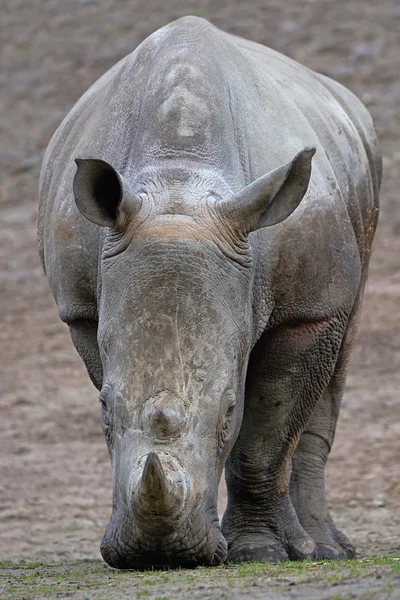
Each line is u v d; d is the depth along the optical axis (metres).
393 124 45.41
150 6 54.47
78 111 17.12
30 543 20.66
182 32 15.52
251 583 11.70
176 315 12.83
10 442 27.67
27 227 42.31
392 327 33.84
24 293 37.62
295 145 15.70
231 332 13.11
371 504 23.02
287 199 13.48
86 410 29.73
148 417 12.48
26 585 13.47
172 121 14.33
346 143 17.59
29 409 29.81
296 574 12.21
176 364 12.71
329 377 16.00
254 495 16.14
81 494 24.19
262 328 14.88
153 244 13.10
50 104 49.50
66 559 18.86
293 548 16.30
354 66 48.50
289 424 15.91
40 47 53.03
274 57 18.27
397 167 43.47
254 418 15.83
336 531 18.11
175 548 12.72
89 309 15.20
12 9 56.09
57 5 55.84
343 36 50.41
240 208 13.45
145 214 13.38
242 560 15.85
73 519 22.52
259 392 15.71
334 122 17.62
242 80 15.69
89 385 31.45
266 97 15.91
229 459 16.19
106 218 13.37
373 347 32.72
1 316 36.03
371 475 24.80
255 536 16.16
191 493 12.49
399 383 30.55
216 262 13.20
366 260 18.56
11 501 23.69
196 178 13.82
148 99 14.74
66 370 32.47
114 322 13.05
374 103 46.50
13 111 49.34
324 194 15.61
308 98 17.23
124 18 53.97
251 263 13.62
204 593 11.27
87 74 50.72
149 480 11.88
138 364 12.73
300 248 15.09
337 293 15.59
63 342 34.31
